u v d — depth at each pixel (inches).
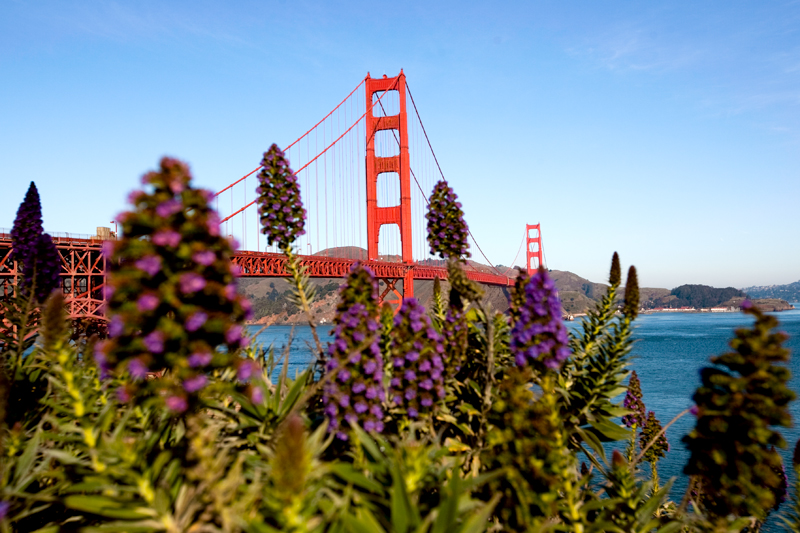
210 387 145.3
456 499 125.6
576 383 243.1
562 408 240.1
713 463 150.5
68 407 156.6
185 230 140.8
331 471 152.3
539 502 133.4
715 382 151.6
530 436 139.6
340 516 123.4
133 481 132.0
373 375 171.2
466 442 220.5
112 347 136.3
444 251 293.4
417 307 190.1
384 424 201.0
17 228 354.9
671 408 2214.6
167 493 132.2
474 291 214.5
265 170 279.7
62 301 153.8
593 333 249.9
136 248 138.6
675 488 1121.4
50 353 147.3
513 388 143.7
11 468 157.3
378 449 173.5
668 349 4990.2
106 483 135.6
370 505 143.9
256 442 187.5
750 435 140.6
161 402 136.2
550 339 179.0
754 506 141.1
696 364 3782.0
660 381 3011.8
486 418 196.1
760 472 141.3
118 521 138.9
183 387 135.8
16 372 232.5
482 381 246.8
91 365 195.0
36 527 182.5
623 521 164.2
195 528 118.7
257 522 113.2
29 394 235.6
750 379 146.3
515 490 137.6
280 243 278.1
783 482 196.4
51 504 164.9
